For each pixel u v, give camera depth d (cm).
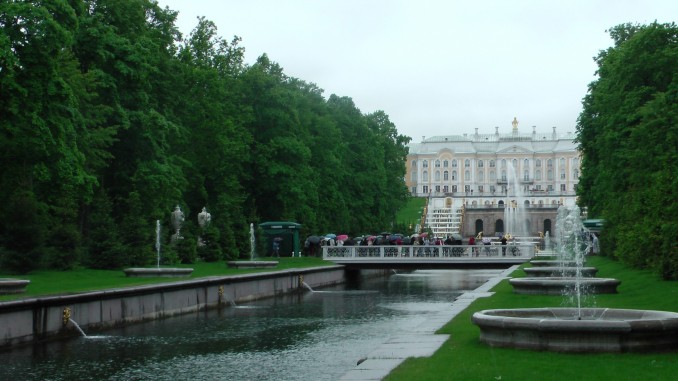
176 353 2302
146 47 5178
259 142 7319
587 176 6944
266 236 6819
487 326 1608
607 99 5806
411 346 1677
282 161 7319
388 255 6266
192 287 3556
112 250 4300
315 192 7638
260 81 7256
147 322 3148
